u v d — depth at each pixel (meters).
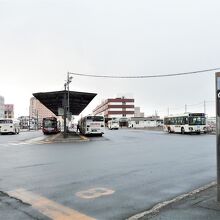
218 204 6.91
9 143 29.73
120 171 12.07
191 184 9.64
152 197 8.06
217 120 7.07
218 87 7.08
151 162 14.69
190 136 41.31
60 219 6.33
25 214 6.65
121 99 157.50
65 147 23.88
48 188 9.13
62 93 37.16
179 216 6.24
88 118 41.69
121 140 32.66
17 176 11.19
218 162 7.05
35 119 118.25
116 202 7.58
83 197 8.06
